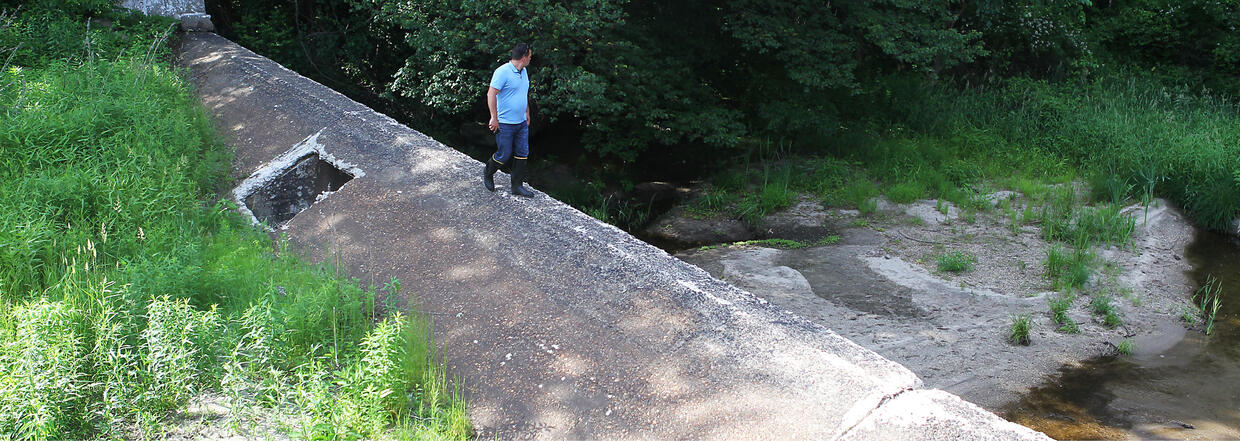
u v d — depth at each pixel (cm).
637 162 1582
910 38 1422
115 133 904
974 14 1850
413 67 1502
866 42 1606
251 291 604
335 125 1024
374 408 456
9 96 981
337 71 1738
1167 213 1254
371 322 588
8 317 527
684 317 554
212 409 478
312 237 765
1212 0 1978
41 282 621
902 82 1670
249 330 530
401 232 741
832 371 480
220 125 1081
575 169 1548
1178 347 840
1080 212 1216
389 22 1553
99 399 474
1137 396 735
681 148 1609
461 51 1265
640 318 559
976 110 1694
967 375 767
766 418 448
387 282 663
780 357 500
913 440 414
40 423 412
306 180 956
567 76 1221
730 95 1616
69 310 511
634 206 1420
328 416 445
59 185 737
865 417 436
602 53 1297
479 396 509
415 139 973
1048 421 693
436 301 622
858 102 1622
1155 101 1714
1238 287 1009
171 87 1120
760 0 1354
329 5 1725
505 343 556
